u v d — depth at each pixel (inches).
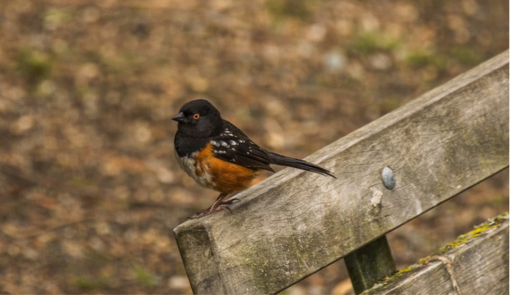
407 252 430.3
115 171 474.9
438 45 662.5
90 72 547.2
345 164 182.5
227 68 577.9
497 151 202.1
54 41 569.0
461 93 198.7
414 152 191.2
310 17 656.4
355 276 194.5
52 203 442.9
